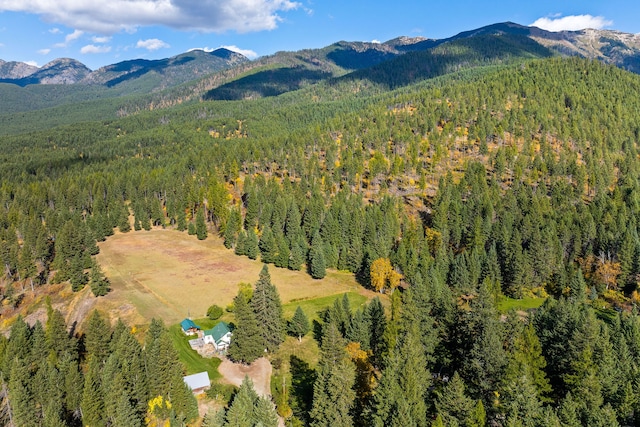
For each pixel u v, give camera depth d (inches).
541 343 2539.4
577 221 5305.1
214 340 3238.2
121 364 2669.8
